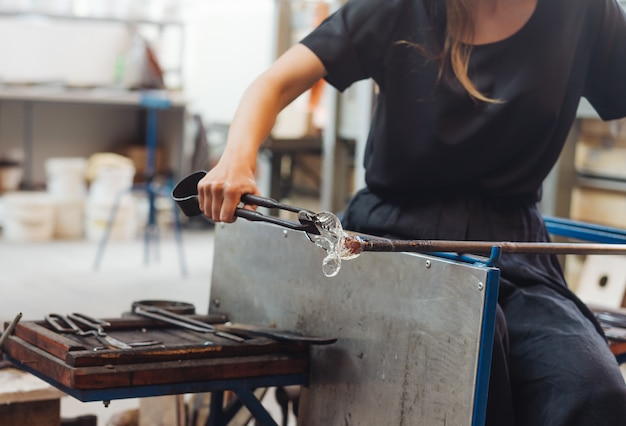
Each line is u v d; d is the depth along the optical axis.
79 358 1.53
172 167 7.54
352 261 1.68
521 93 1.78
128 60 7.37
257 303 1.95
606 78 1.93
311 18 5.19
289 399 2.31
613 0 1.90
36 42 7.27
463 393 1.44
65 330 1.74
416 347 1.53
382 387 1.60
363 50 1.84
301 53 1.81
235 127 1.68
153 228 5.96
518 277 1.77
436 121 1.80
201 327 1.84
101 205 6.66
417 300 1.53
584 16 1.86
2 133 7.43
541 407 1.58
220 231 2.08
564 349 1.59
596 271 2.94
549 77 1.80
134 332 1.82
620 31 1.90
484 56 1.81
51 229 6.67
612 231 2.09
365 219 1.90
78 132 7.74
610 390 1.53
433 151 1.81
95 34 7.41
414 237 1.82
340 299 1.71
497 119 1.78
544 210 3.76
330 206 4.78
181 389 1.60
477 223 1.81
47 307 4.59
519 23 1.80
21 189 7.34
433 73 1.81
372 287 1.63
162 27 7.90
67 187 6.75
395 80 1.84
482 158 1.81
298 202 6.52
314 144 5.77
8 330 1.73
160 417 2.23
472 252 1.42
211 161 7.30
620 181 3.65
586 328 1.65
